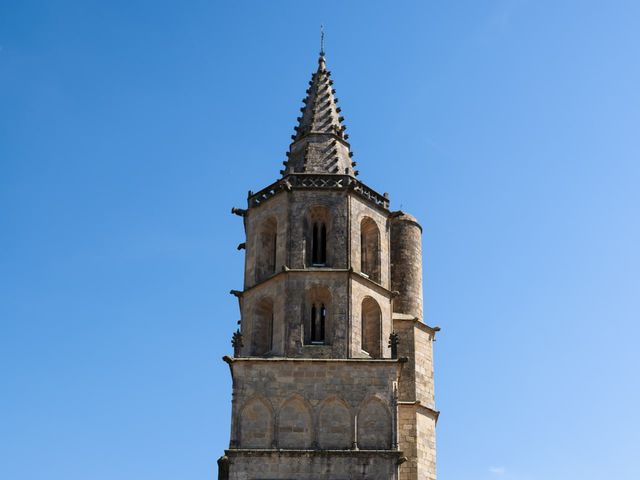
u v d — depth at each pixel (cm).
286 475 5494
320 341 5972
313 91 7119
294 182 6388
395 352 5859
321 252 6272
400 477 6131
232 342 5888
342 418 5656
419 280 6950
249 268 6325
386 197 6588
